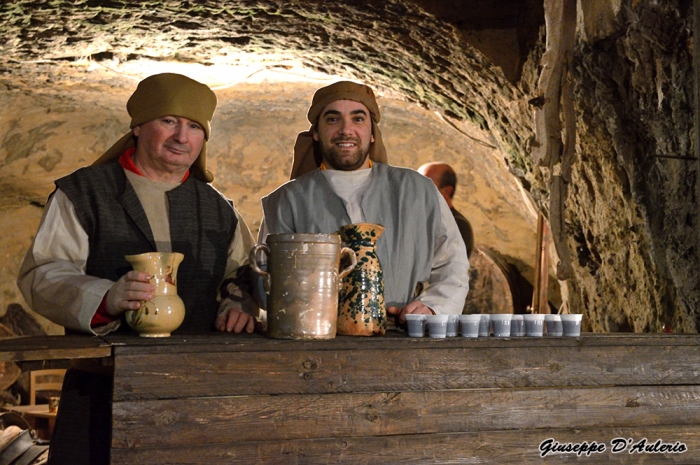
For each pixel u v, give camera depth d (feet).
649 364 7.01
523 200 21.61
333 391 6.28
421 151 26.96
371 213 8.42
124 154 8.35
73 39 16.87
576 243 14.19
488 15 14.57
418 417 6.42
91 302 6.86
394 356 6.42
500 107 16.02
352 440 6.27
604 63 11.32
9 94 22.67
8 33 16.28
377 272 7.10
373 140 9.07
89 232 7.78
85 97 23.53
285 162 28.30
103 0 14.84
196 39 16.97
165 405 5.93
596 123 11.87
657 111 10.50
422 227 8.44
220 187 28.17
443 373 6.53
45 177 27.07
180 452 5.93
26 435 12.98
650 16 10.21
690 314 10.22
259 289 7.84
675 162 10.37
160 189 8.20
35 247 7.54
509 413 6.63
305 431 6.18
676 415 7.02
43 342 6.14
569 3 10.73
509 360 6.68
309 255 6.51
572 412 6.77
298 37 16.47
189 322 8.04
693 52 9.68
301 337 6.42
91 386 7.21
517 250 28.02
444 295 8.01
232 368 6.09
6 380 25.85
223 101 25.04
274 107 25.99
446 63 15.87
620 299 12.69
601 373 6.89
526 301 29.89
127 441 5.84
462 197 27.27
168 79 8.02
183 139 8.00
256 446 6.07
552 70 10.78
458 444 6.48
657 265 11.00
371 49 16.43
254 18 15.56
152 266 6.73
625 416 6.89
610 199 12.39
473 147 23.85
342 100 8.53
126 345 5.94
